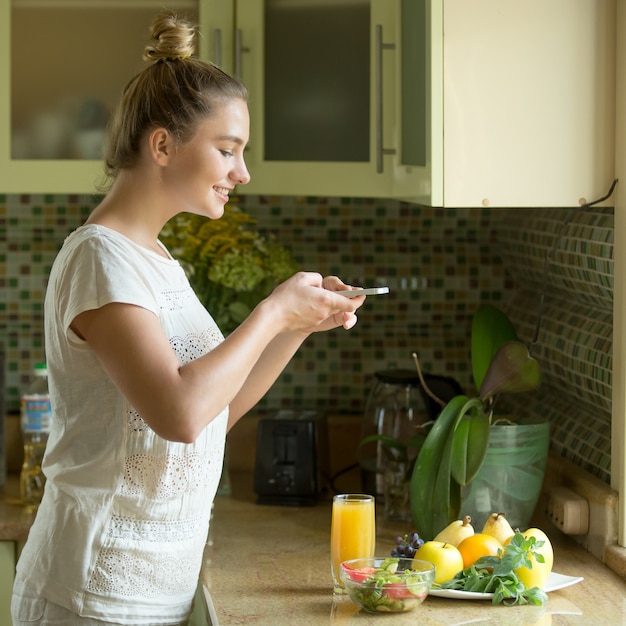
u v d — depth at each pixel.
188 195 1.51
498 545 1.71
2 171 2.33
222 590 1.74
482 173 1.81
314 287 1.50
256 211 2.69
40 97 2.32
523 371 1.93
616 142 1.82
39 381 2.46
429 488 1.92
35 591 1.54
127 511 1.53
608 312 2.03
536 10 1.80
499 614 1.57
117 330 1.39
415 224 2.68
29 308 2.70
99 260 1.43
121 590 1.54
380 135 2.17
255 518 2.25
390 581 1.57
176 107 1.46
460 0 1.79
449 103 1.80
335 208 2.68
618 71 1.81
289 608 1.63
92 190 2.33
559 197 1.83
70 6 2.31
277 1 2.25
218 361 1.37
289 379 2.72
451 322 2.70
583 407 2.17
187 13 2.31
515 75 1.80
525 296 2.59
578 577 1.76
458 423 1.91
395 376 2.31
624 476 1.82
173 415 1.34
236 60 2.27
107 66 2.32
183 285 1.60
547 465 2.18
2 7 2.29
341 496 1.74
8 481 2.59
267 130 2.28
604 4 1.81
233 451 2.68
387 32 2.13
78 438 1.52
